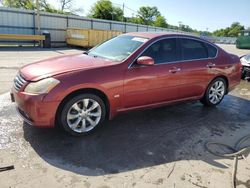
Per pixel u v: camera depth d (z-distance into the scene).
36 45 21.75
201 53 5.15
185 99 4.98
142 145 3.71
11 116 4.43
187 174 3.07
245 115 5.30
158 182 2.88
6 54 14.54
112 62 4.04
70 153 3.37
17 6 46.62
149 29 38.72
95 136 3.90
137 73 4.10
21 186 2.68
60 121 3.65
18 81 3.74
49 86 3.45
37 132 3.87
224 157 3.52
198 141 3.96
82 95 3.70
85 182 2.81
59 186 2.72
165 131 4.24
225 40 64.00
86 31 21.36
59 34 24.31
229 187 2.88
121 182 2.84
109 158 3.31
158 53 4.46
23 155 3.25
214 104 5.64
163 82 4.44
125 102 4.09
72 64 3.91
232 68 5.68
